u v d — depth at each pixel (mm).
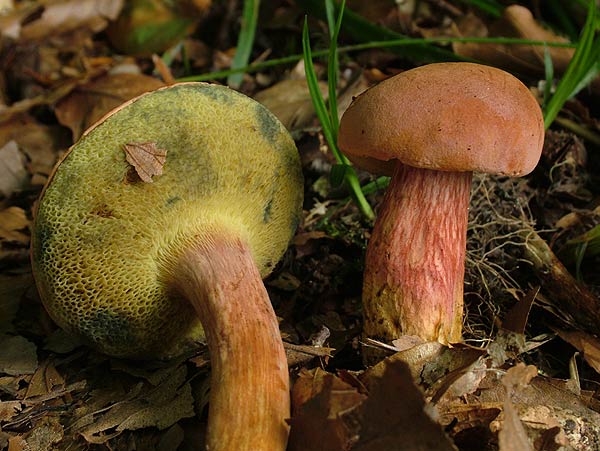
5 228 306
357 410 180
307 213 303
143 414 218
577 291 254
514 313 224
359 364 239
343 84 372
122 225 213
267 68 412
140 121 209
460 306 225
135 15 439
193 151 214
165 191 214
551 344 249
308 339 247
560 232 281
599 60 303
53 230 209
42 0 452
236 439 191
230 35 461
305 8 391
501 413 195
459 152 199
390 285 220
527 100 208
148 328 234
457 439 196
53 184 208
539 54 334
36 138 363
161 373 232
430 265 217
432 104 200
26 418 221
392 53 377
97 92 368
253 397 195
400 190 222
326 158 318
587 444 198
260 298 215
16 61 436
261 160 231
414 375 204
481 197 286
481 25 376
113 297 222
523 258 270
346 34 398
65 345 246
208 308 213
